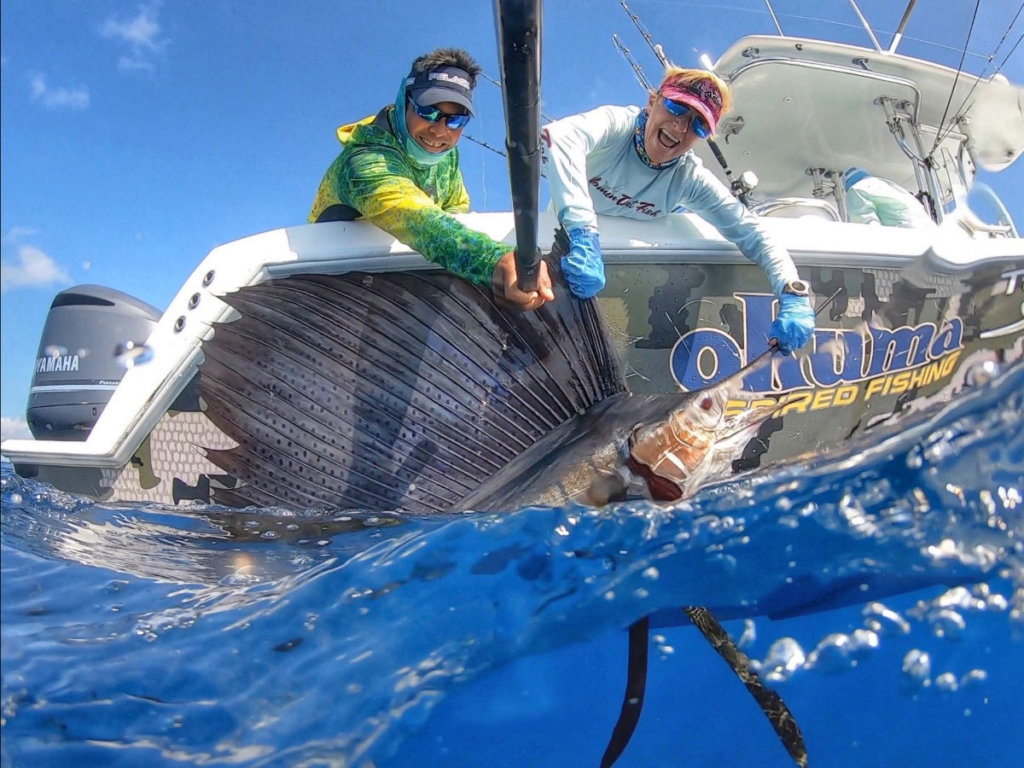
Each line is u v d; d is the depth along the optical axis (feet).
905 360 6.59
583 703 4.31
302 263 5.59
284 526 4.97
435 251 5.18
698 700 4.42
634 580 4.33
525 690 4.35
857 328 6.43
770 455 6.28
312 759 3.70
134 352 5.95
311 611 4.04
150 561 4.62
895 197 8.56
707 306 6.22
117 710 3.60
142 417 5.85
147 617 4.03
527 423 5.08
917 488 4.59
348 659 3.95
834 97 9.34
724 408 4.82
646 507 4.43
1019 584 4.78
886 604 4.69
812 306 6.31
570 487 4.75
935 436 4.72
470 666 4.19
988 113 9.00
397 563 4.24
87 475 6.06
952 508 4.64
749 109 9.48
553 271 5.28
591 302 5.30
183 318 5.83
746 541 4.40
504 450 5.06
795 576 4.50
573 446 4.91
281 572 4.48
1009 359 4.94
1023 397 4.79
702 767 4.03
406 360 5.08
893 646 4.59
